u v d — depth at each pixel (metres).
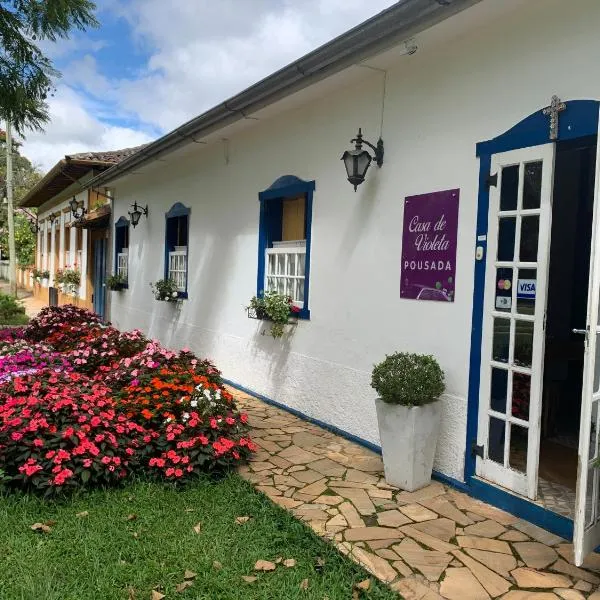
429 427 4.11
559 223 5.35
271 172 6.71
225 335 7.85
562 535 3.42
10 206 21.86
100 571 2.95
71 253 18.16
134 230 11.50
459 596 2.80
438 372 4.13
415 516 3.69
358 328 5.26
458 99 4.22
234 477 4.26
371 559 3.13
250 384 7.20
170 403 4.56
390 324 4.87
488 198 3.94
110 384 5.27
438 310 4.38
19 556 3.07
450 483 4.21
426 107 4.51
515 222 3.77
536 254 3.62
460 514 3.73
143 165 9.80
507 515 3.72
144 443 4.27
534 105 3.66
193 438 4.29
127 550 3.15
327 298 5.71
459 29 4.07
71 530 3.38
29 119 6.91
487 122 3.98
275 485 4.20
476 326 4.02
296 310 6.21
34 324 8.76
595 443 3.04
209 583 2.85
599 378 3.00
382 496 4.01
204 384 4.86
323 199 5.77
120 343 6.72
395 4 3.85
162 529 3.42
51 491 3.70
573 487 3.91
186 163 9.04
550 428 5.07
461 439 4.16
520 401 3.74
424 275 4.50
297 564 3.07
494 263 3.89
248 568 3.02
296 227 6.67
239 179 7.45
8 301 15.03
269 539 3.34
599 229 2.81
